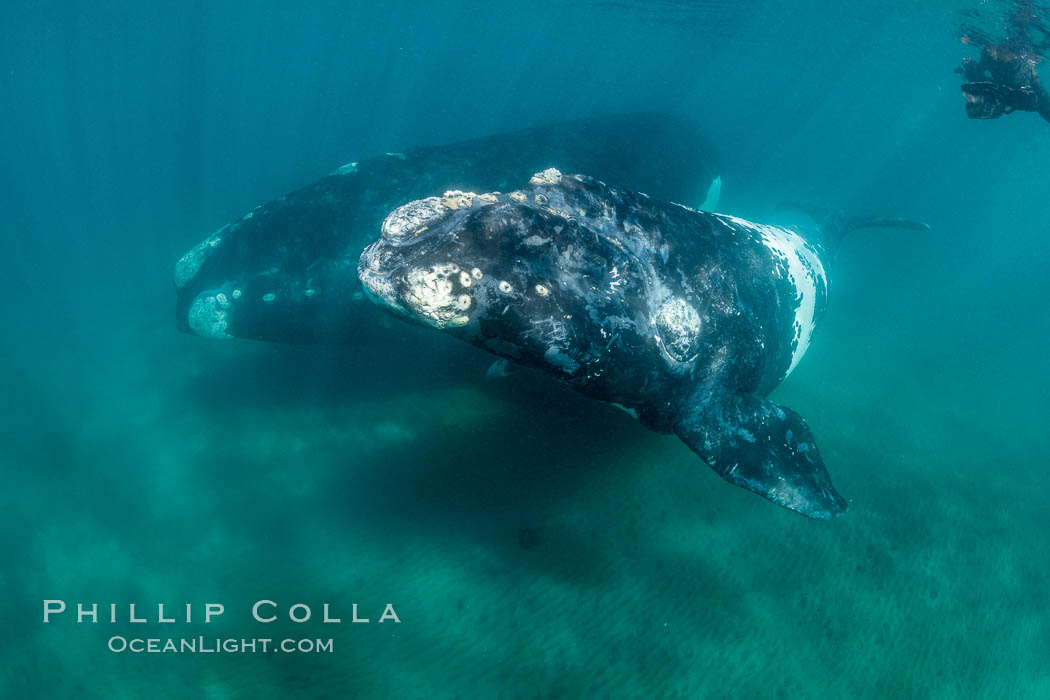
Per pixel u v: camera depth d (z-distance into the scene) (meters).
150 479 8.66
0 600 6.90
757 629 6.24
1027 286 18.89
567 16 45.44
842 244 20.12
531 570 6.83
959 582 6.92
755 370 5.98
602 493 7.71
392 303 3.77
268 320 7.84
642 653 6.02
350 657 6.04
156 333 13.02
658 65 74.00
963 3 17.58
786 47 39.56
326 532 7.52
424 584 6.76
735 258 5.82
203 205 22.98
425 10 55.91
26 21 44.97
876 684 5.82
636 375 4.71
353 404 9.58
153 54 89.56
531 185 4.40
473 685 5.79
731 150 37.75
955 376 11.85
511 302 3.75
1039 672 6.17
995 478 8.82
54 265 18.23
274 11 62.22
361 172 8.37
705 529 7.32
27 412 10.52
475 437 8.61
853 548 7.19
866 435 9.38
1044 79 21.86
